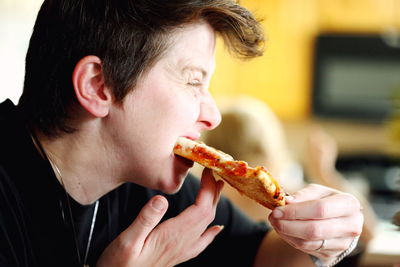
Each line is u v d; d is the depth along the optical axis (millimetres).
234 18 957
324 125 3922
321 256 1044
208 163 917
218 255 1281
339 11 3676
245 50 1026
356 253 1327
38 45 988
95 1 933
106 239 1128
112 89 933
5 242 934
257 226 1335
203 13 938
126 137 956
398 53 3602
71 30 947
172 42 923
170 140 947
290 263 1188
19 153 1007
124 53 919
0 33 3012
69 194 1028
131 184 1208
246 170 885
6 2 3012
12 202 985
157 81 929
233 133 1872
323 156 2357
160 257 972
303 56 3771
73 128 975
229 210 1308
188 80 951
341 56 3678
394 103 1822
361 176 3402
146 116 939
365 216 2037
